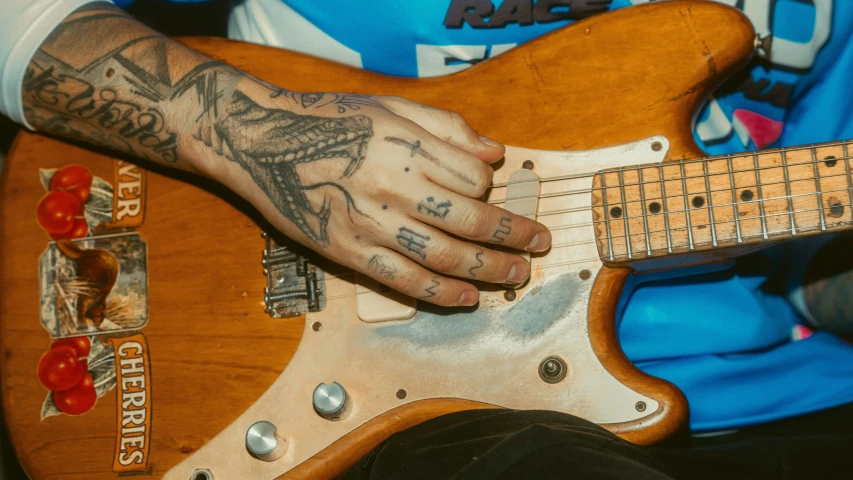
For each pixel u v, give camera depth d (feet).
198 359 2.12
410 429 1.97
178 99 2.01
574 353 2.01
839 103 2.27
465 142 1.96
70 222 2.19
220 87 2.01
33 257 2.20
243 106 1.99
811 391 2.29
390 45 2.23
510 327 2.02
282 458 2.06
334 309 2.09
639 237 2.00
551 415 1.89
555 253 2.03
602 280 2.02
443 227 1.88
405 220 1.88
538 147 2.08
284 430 2.06
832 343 2.35
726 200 1.97
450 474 1.75
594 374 2.00
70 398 2.13
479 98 2.13
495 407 2.00
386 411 2.03
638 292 2.29
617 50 2.09
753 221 1.95
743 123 2.34
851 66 2.22
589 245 2.03
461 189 1.88
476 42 2.21
